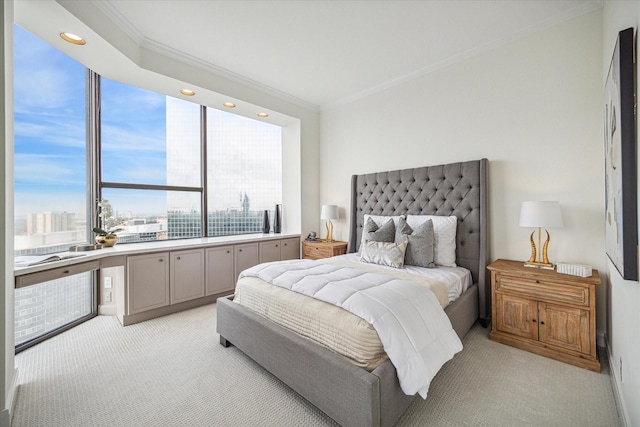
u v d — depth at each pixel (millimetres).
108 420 1532
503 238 2744
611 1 1870
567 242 2393
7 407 1512
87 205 3035
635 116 1251
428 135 3299
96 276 3086
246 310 2146
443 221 2902
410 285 1870
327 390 1447
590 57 2279
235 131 4422
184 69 3043
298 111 4320
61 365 2076
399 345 1403
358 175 3980
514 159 2674
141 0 2213
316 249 4086
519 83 2637
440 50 2932
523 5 2268
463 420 1498
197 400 1693
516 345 2254
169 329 2725
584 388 1747
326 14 2377
